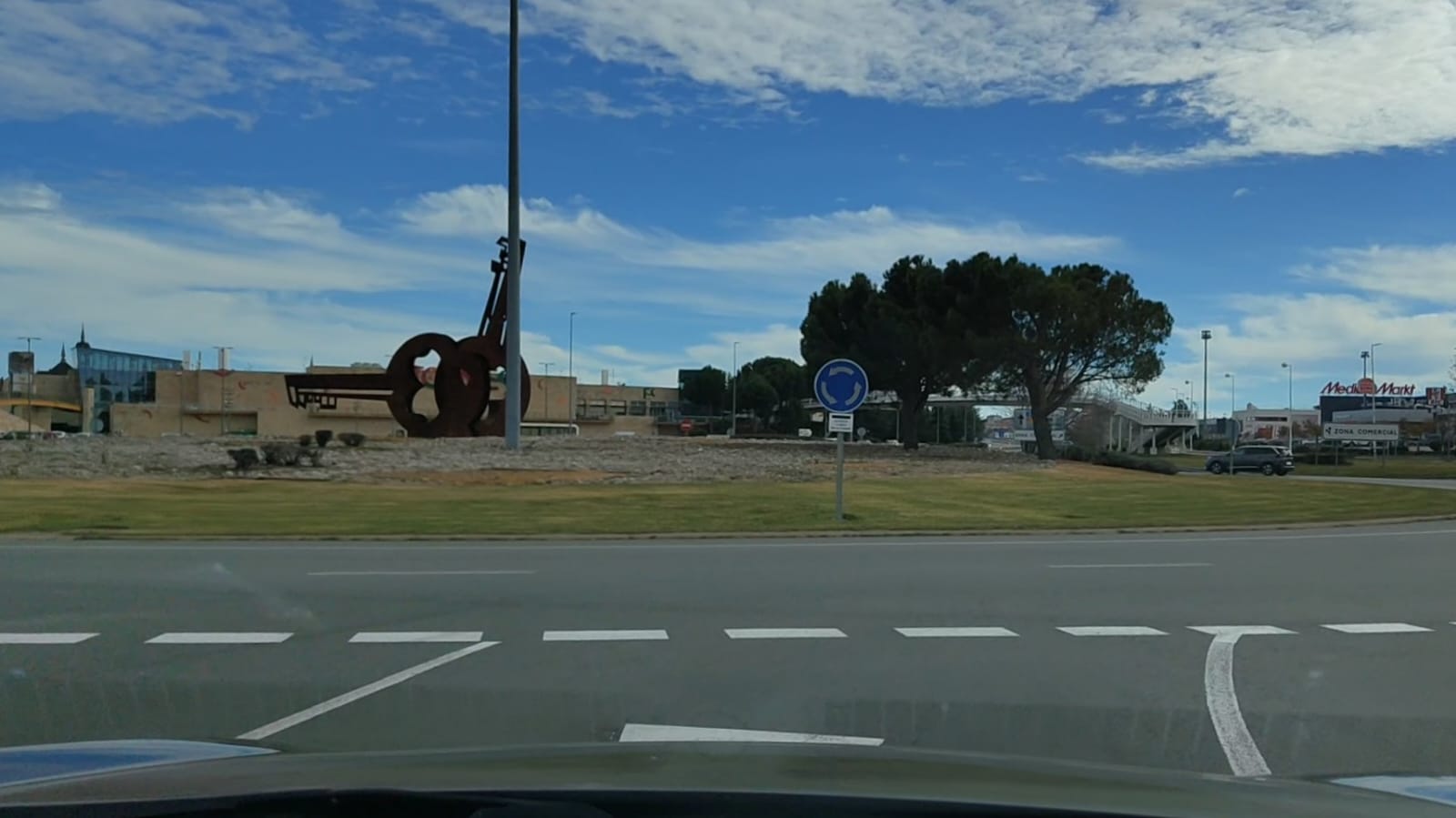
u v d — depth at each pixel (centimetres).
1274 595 1262
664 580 1344
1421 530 2242
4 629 1006
